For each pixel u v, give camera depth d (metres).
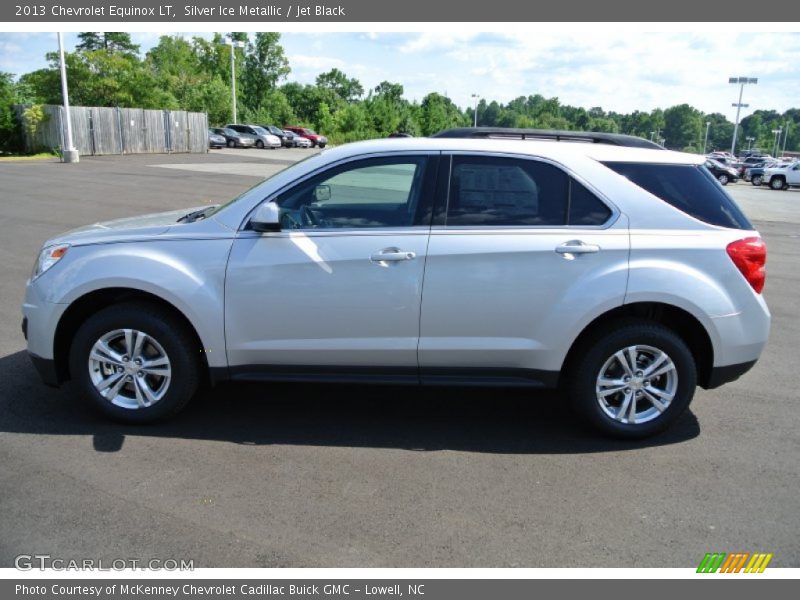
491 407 4.87
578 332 4.07
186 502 3.46
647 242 4.05
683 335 4.39
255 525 3.28
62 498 3.45
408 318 4.08
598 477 3.84
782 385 5.43
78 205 14.76
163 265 4.07
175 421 4.45
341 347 4.14
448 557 3.08
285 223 4.15
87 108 32.84
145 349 4.25
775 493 3.70
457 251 4.02
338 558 3.06
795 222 18.72
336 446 4.15
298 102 95.00
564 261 4.01
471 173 4.12
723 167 39.62
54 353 4.22
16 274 8.26
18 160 28.97
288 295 4.07
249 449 4.07
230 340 4.14
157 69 82.56
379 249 4.03
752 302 4.15
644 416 4.27
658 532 3.31
